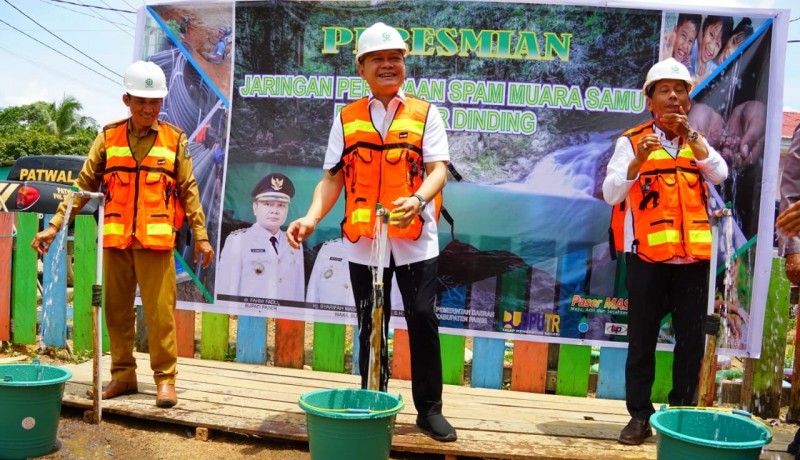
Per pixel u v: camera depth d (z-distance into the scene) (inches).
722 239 159.6
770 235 158.9
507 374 176.9
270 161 177.0
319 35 173.5
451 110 168.4
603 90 164.7
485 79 167.3
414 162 122.8
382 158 123.4
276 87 175.9
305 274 176.4
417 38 168.9
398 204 113.3
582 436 134.0
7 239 194.5
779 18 157.9
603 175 165.6
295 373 174.6
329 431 99.3
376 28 121.0
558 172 166.6
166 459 124.0
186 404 145.5
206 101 179.5
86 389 152.3
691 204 127.2
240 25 177.0
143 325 189.9
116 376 150.8
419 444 123.9
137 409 140.3
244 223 178.7
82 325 187.9
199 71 179.5
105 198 143.0
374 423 99.8
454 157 168.6
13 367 127.2
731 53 160.6
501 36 166.6
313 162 175.3
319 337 177.5
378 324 113.8
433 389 128.3
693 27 161.3
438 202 128.4
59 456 121.6
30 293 194.4
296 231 124.0
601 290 166.2
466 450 122.3
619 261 165.6
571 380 168.1
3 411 116.1
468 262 169.0
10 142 1162.6
